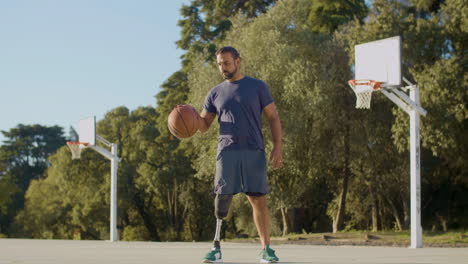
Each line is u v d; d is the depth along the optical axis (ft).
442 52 66.69
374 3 69.82
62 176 144.46
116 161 53.93
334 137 76.33
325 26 95.50
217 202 13.78
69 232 159.33
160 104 129.29
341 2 97.45
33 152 266.36
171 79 123.75
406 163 77.30
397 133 62.90
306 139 73.00
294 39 74.95
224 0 120.78
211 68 76.18
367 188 88.69
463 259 15.05
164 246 30.42
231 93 13.82
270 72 70.03
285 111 69.05
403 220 94.12
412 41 64.85
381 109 73.61
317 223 111.45
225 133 13.74
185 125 14.14
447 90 61.00
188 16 126.00
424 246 43.75
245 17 81.51
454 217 87.56
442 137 61.00
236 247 32.30
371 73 41.24
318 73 70.69
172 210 141.08
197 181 130.41
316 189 94.17
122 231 150.10
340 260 14.66
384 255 17.83
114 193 53.16
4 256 17.71
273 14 76.02
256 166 13.66
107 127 151.84
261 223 13.93
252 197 13.91
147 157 137.49
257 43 73.26
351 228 96.43
